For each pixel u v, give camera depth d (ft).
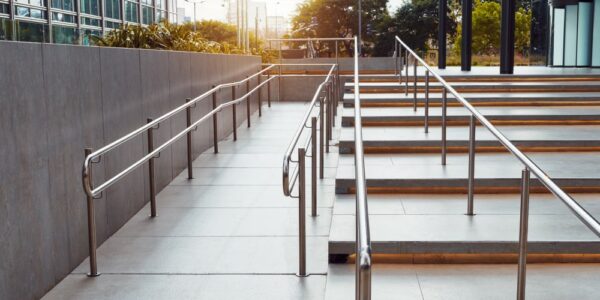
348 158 24.03
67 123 15.58
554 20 72.90
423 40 168.04
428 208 18.49
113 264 16.24
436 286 14.38
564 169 21.04
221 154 31.14
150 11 112.78
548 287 14.21
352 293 14.02
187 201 22.41
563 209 18.16
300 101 59.26
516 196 19.75
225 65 36.37
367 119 29.17
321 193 23.11
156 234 18.70
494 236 15.85
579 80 40.37
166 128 24.71
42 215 14.16
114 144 15.90
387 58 72.02
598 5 66.39
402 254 15.83
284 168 14.65
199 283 14.93
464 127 28.22
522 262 12.84
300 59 72.64
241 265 16.07
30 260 13.56
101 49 17.97
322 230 18.79
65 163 15.46
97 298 14.10
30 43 13.71
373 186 20.26
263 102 57.62
